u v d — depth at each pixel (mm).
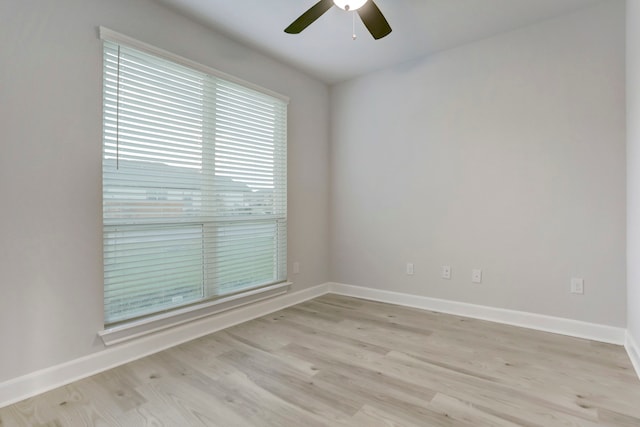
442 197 3150
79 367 1952
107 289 2111
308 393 1773
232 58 2852
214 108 2705
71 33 1923
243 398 1732
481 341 2449
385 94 3500
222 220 2781
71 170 1929
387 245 3520
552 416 1562
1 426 1525
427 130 3229
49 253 1852
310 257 3709
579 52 2490
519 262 2762
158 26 2334
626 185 2336
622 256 2359
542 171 2650
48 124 1841
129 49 2174
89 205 2004
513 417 1556
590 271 2475
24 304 1765
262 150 3133
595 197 2451
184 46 2490
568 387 1812
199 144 2602
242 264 2973
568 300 2561
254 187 3070
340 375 1963
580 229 2508
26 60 1764
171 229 2449
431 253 3229
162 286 2396
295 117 3490
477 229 2961
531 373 1967
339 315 3092
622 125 2350
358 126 3705
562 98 2561
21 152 1752
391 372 1994
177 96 2449
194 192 2582
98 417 1581
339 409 1630
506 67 2791
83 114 1974
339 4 1946
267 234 3217
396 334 2605
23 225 1765
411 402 1683
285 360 2166
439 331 2658
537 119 2664
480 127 2926
